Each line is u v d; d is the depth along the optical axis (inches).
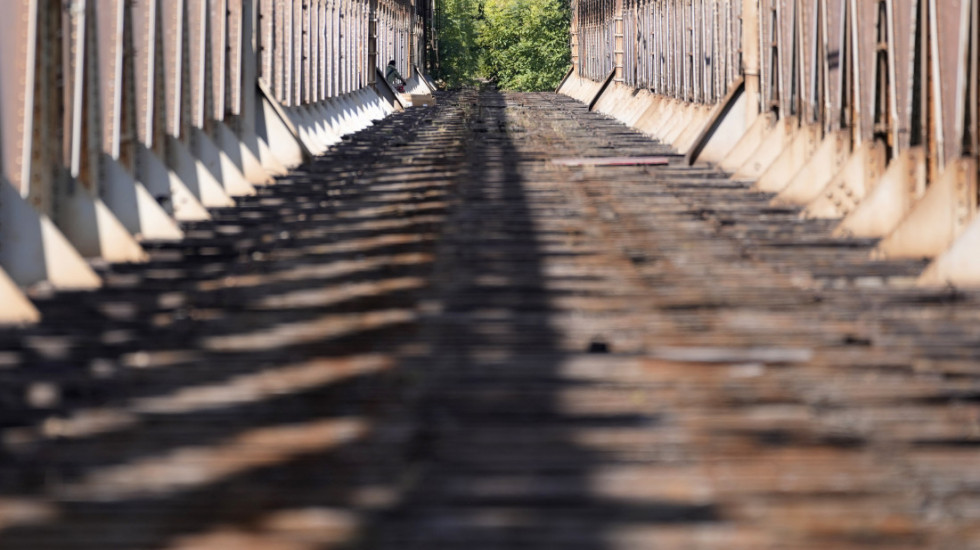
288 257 768.9
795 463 374.3
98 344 534.0
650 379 470.3
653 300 628.4
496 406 431.8
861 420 419.2
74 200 767.7
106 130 917.8
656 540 315.6
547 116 2694.4
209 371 484.7
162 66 1041.5
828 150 1056.2
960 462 376.8
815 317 590.9
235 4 1317.7
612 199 1058.1
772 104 1354.6
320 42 2191.2
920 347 529.0
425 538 317.1
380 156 1547.7
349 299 631.8
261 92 1424.7
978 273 671.1
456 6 6082.7
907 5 920.9
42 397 449.7
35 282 669.3
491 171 1307.8
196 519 331.9
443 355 508.1
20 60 725.3
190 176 1047.0
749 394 450.3
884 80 970.1
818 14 1168.8
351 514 333.7
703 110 1899.6
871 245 820.0
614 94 3085.6
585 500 342.6
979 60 775.7
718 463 373.4
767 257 766.5
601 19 4013.3
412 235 850.8
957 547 312.3
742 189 1159.6
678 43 2230.6
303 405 435.2
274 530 323.6
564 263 739.4
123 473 368.2
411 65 4323.3
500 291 650.2
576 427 407.5
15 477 366.3
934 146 852.0
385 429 405.4
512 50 5885.8
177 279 695.7
